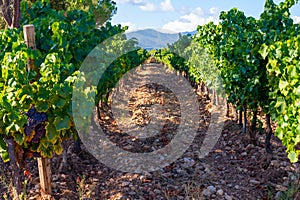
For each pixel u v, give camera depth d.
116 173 5.23
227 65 6.95
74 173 5.05
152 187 4.77
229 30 7.86
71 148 5.79
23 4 6.27
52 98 3.52
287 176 5.00
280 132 4.41
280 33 5.63
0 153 3.65
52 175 4.88
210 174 5.24
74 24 5.25
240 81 5.95
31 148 3.76
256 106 5.88
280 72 4.33
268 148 5.34
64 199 4.23
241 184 4.92
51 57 3.57
